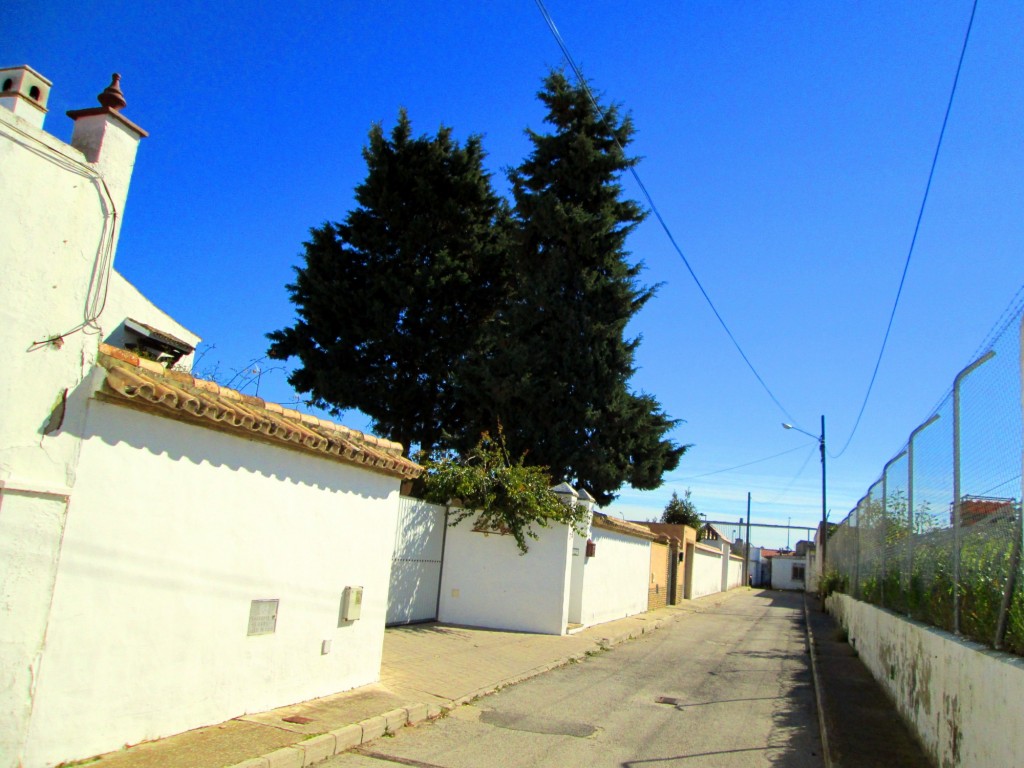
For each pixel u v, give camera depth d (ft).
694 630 68.85
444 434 68.69
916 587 31.42
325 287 69.46
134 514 19.01
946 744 22.30
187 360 44.39
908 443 34.50
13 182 16.12
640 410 71.41
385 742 23.45
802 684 40.86
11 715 15.94
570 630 53.47
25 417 16.38
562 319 69.15
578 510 51.24
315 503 26.27
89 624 17.74
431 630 46.29
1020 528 18.28
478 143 73.72
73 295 17.38
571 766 22.47
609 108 74.02
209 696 21.54
